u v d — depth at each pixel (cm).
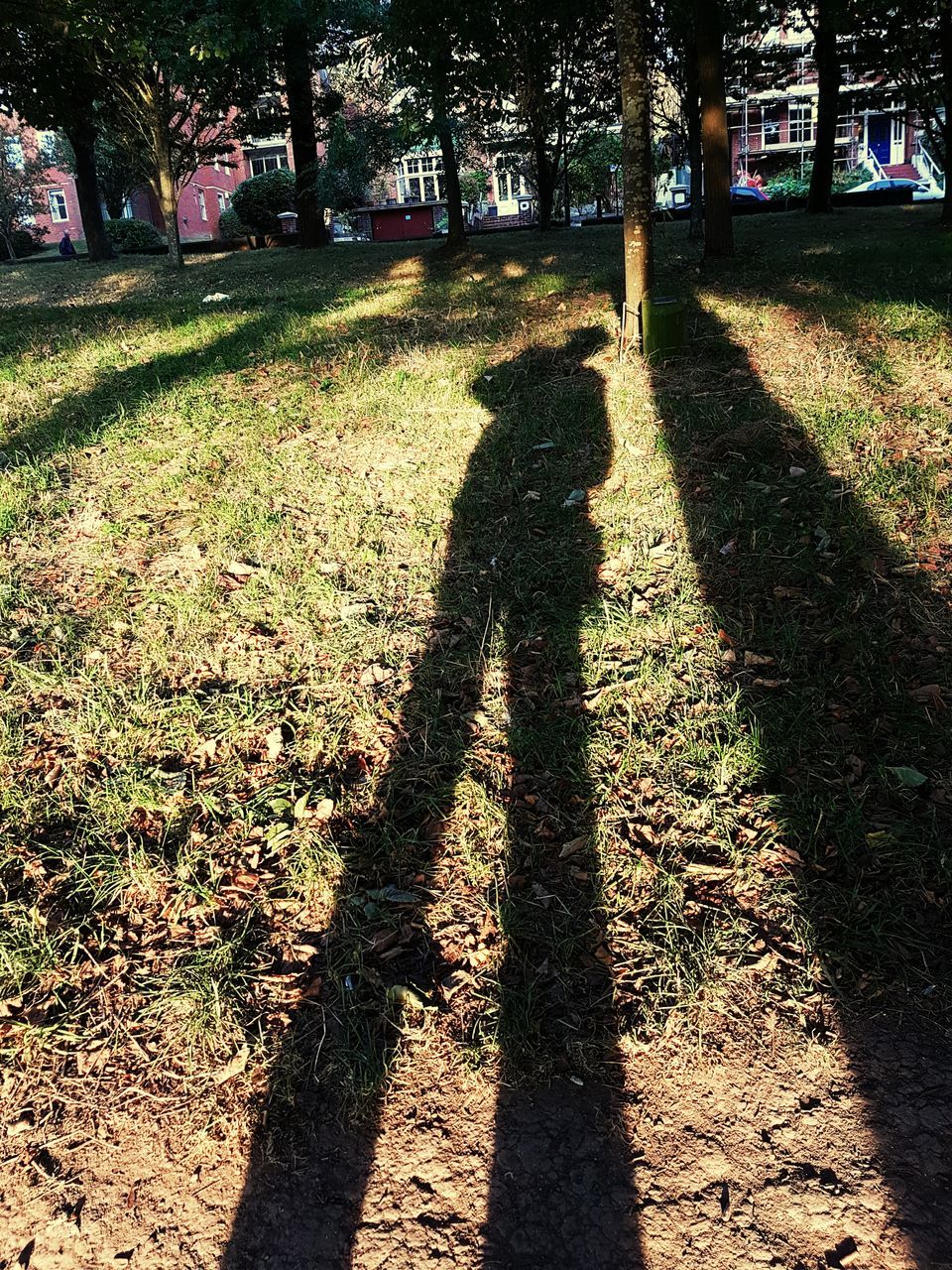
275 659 358
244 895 263
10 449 541
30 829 283
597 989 234
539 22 1248
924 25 1272
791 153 3622
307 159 1850
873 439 472
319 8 1209
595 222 2759
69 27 1240
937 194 3350
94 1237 188
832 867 263
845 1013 223
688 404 527
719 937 244
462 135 1562
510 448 511
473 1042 222
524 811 290
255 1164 200
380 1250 183
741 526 419
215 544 430
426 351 677
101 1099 213
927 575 373
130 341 820
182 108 1600
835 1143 196
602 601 381
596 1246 181
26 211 3622
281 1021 229
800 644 350
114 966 243
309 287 1182
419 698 337
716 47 958
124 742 314
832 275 858
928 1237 178
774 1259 177
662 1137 200
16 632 369
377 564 420
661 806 288
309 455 517
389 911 258
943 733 302
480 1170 196
